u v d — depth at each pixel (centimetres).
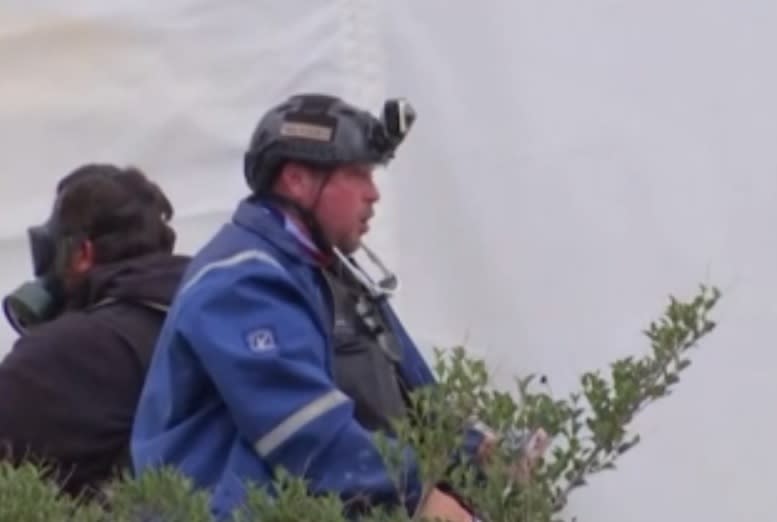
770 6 1112
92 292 934
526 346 1128
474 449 720
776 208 1109
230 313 802
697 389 1107
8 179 1195
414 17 1150
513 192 1134
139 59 1176
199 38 1171
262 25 1167
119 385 908
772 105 1112
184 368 813
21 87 1191
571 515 1104
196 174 1173
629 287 1121
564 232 1129
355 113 846
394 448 687
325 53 1159
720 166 1116
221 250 826
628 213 1123
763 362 1105
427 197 1142
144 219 950
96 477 907
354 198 844
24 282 1092
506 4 1138
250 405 790
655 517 1107
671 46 1123
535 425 687
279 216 838
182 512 654
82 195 947
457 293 1137
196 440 812
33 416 901
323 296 836
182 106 1170
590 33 1129
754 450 1105
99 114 1177
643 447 1106
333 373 828
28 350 910
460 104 1142
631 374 714
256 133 849
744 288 1110
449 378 682
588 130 1128
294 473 788
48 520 648
